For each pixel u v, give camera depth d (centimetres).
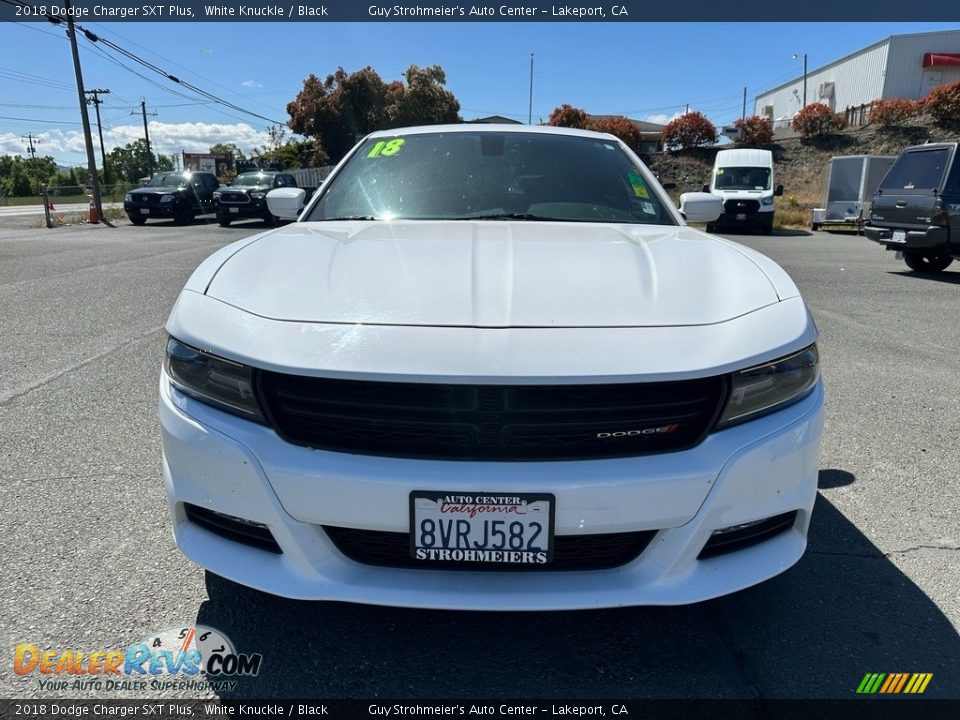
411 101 3797
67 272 934
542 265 211
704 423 179
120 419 386
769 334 187
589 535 179
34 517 278
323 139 3831
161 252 1205
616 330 179
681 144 4144
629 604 178
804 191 3366
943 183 981
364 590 179
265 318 186
